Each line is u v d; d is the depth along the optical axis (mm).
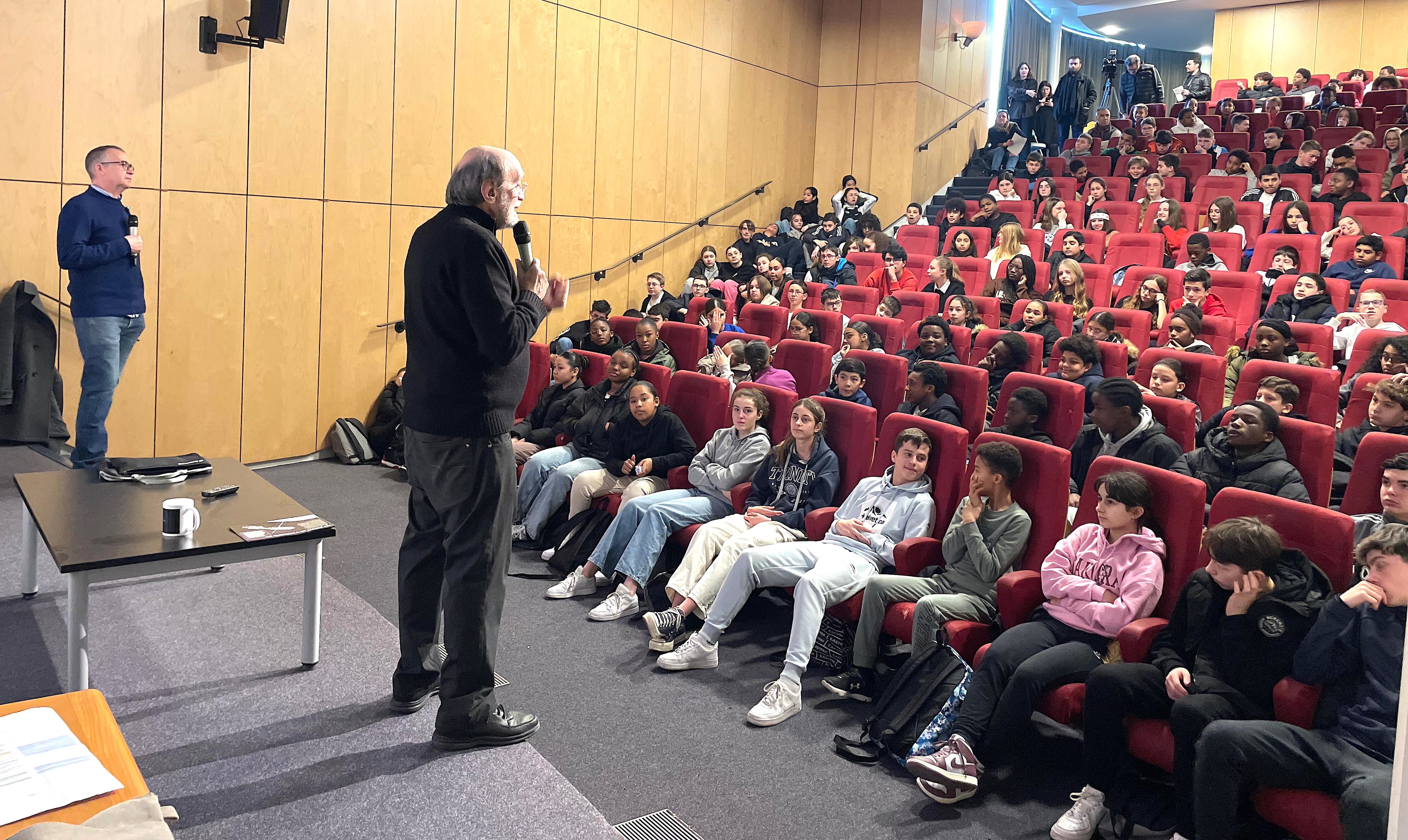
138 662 3002
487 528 2490
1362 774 1974
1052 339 5527
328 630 3312
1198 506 2621
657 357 5422
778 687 2924
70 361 5043
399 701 2750
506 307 2354
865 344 5387
